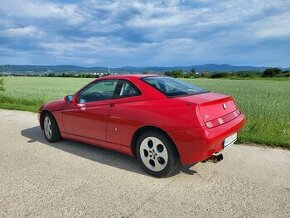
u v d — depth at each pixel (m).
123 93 4.82
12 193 3.94
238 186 4.02
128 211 3.41
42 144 6.36
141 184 4.15
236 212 3.34
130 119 4.52
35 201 3.70
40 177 4.46
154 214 3.33
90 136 5.39
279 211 3.34
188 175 4.44
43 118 6.62
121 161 5.14
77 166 4.92
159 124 4.14
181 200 3.65
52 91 23.81
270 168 4.66
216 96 4.58
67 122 5.84
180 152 4.05
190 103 4.00
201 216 3.27
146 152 4.48
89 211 3.43
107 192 3.91
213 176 4.38
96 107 5.13
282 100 15.55
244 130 6.76
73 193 3.90
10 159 5.35
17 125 8.61
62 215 3.35
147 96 4.50
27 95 18.48
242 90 28.00
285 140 5.89
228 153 5.43
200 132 3.85
